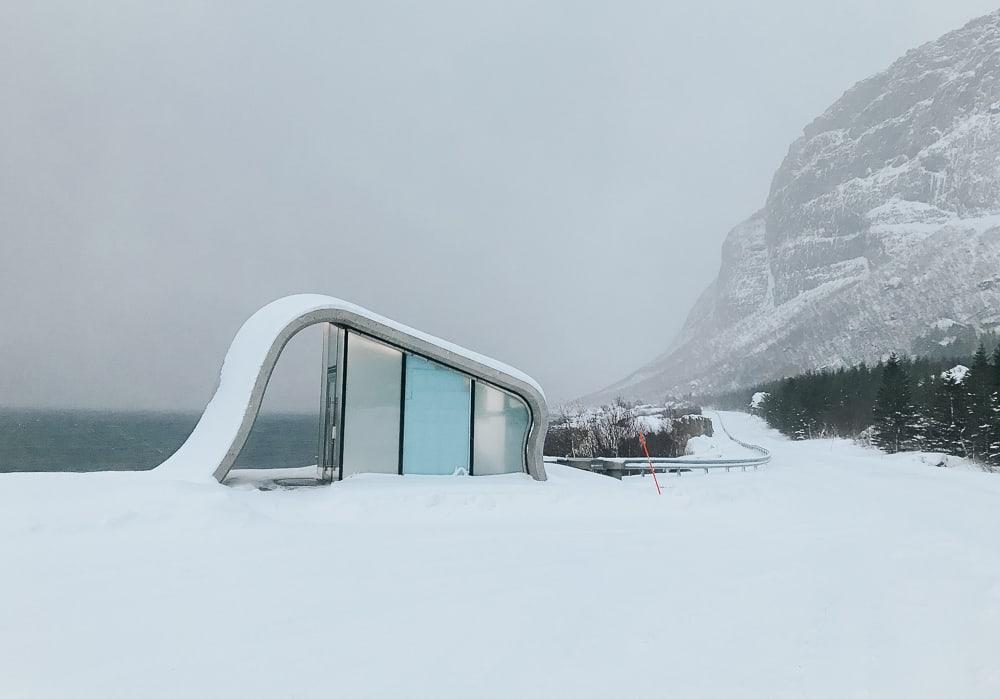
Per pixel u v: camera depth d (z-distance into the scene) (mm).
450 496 13445
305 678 5125
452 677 5184
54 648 5688
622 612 6969
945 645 6141
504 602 7234
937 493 21234
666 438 42188
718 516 14148
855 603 7555
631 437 41094
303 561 8805
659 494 15383
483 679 5156
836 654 5848
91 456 63625
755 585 8258
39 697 4746
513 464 16578
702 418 71562
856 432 71188
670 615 6914
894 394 57125
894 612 7227
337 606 6961
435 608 6965
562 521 12711
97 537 9719
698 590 7945
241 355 15180
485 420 16375
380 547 9797
